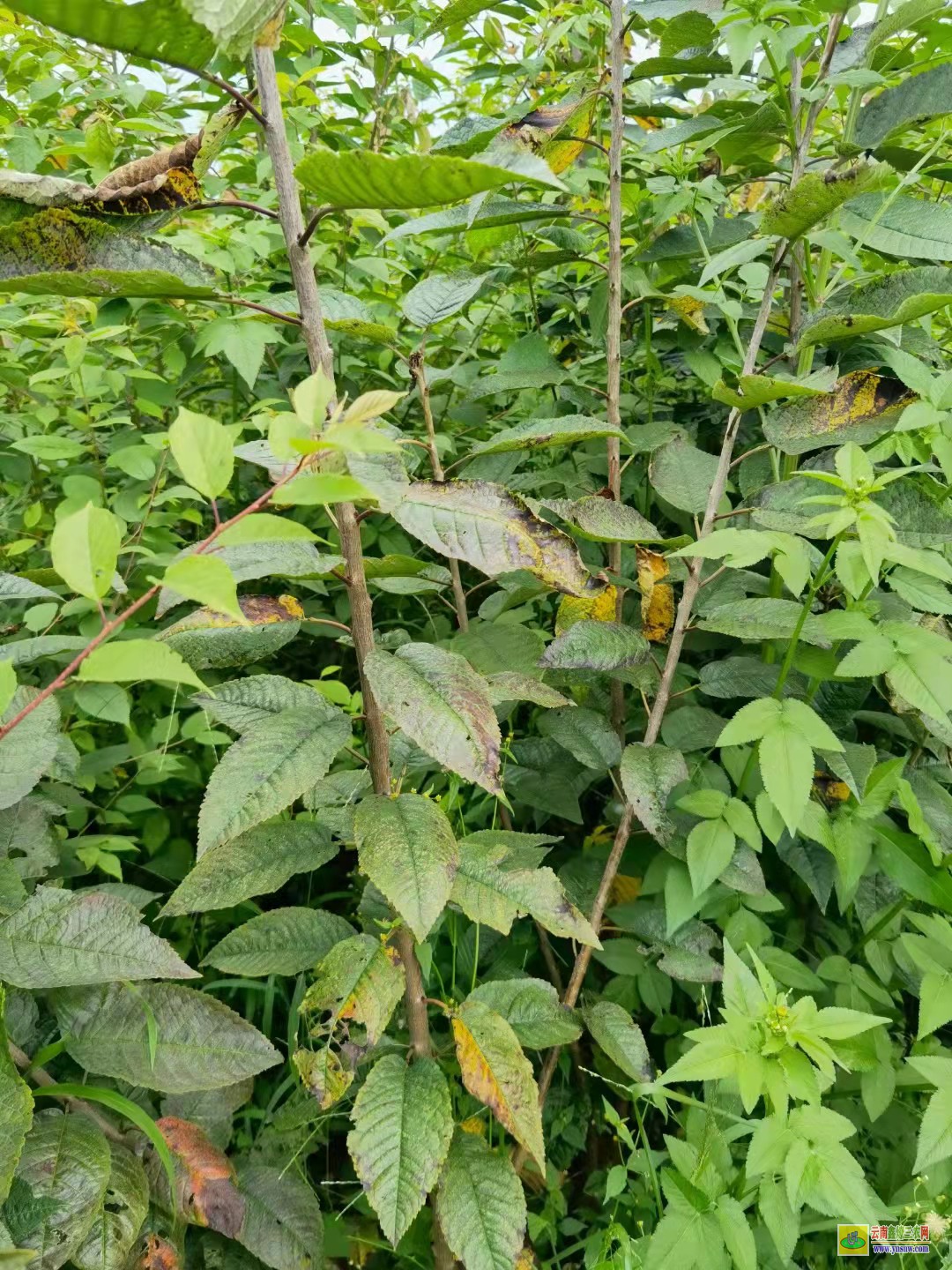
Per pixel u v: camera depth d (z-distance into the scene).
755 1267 0.60
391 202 0.46
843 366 0.94
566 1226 0.78
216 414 1.21
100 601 0.38
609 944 0.82
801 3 0.79
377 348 1.13
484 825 0.92
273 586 1.11
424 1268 0.74
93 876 0.97
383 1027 0.58
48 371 0.93
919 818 0.72
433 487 0.54
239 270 1.04
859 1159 0.76
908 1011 0.86
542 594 0.84
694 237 0.93
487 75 1.19
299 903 1.00
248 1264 0.67
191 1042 0.60
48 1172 0.55
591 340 1.00
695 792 0.74
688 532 1.00
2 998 0.51
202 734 0.92
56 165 1.23
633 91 1.00
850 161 0.83
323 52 1.28
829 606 0.88
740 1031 0.61
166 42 0.43
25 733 0.60
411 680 0.53
